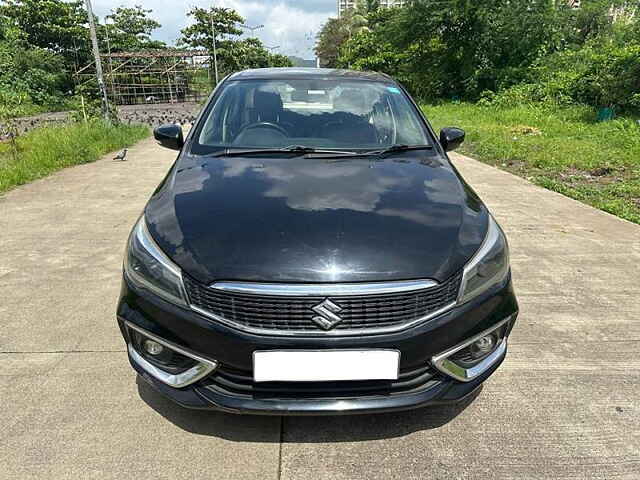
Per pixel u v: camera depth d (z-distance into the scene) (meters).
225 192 2.04
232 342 1.61
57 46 37.59
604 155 7.42
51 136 8.06
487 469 1.75
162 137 2.84
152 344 1.78
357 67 28.95
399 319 1.62
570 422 1.98
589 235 4.14
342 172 2.27
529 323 2.73
